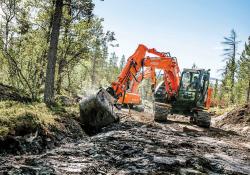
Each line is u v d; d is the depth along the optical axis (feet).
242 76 150.61
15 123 27.40
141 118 59.00
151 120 57.67
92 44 69.26
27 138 26.71
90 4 52.54
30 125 28.32
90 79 193.36
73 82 91.15
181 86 60.75
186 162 25.91
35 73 55.83
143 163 24.31
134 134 37.55
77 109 48.06
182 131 47.24
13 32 58.03
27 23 60.64
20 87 56.95
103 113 41.16
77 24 65.62
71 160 23.73
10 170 19.86
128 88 53.21
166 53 59.67
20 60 58.44
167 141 35.09
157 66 58.70
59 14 47.78
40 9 61.26
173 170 23.20
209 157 29.45
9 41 56.85
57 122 33.68
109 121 42.80
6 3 55.98
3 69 59.72
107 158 25.20
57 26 47.47
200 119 57.88
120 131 38.75
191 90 60.44
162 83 63.62
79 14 67.00
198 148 33.73
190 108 60.85
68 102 60.59
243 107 78.28
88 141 32.30
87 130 40.11
